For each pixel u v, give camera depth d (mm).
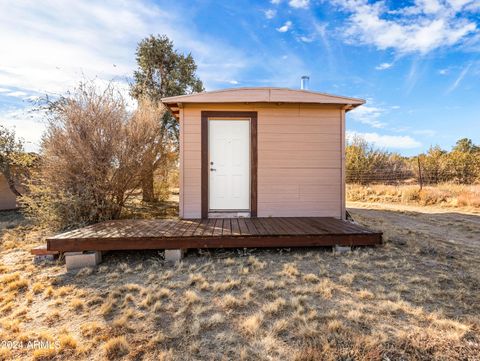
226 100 4992
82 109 5570
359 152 14531
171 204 8828
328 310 2182
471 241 4488
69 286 2838
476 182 11898
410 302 2297
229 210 5348
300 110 5301
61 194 5285
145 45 10258
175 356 1702
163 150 7082
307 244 3691
